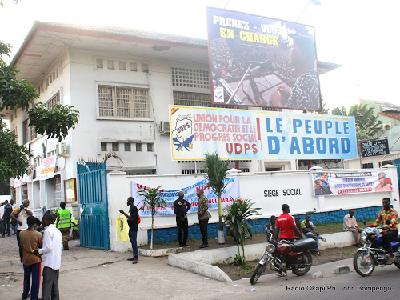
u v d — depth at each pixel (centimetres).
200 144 1652
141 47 1878
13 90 988
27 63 2014
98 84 1856
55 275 749
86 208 1495
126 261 1184
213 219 1497
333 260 1239
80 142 1781
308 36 2119
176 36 1925
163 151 1961
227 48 1861
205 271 1027
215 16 1844
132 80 1938
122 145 1870
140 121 1923
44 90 2170
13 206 2197
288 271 1098
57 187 2002
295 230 1045
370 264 970
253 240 1397
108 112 1875
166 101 2009
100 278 1004
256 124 1816
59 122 1053
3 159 1021
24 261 799
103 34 1720
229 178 1549
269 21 1997
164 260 1198
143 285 945
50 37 1722
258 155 1798
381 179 2041
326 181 1825
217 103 1803
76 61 1825
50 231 750
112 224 1346
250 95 1895
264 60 1958
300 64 2072
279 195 1677
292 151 1902
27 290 830
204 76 2144
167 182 1428
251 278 951
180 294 875
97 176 1419
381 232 999
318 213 1761
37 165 2256
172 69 2056
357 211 1908
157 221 1398
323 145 2006
